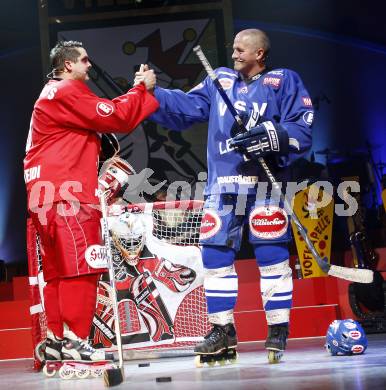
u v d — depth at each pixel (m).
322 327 5.21
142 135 7.98
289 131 3.53
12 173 11.29
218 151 3.67
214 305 3.65
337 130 11.33
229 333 3.66
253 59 3.72
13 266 9.87
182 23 8.02
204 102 3.83
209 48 8.00
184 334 4.50
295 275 6.36
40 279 4.32
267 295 3.65
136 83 3.67
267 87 3.69
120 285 4.50
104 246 3.58
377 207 8.34
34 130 3.63
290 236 3.71
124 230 4.48
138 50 8.02
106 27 8.02
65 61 3.68
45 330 4.28
